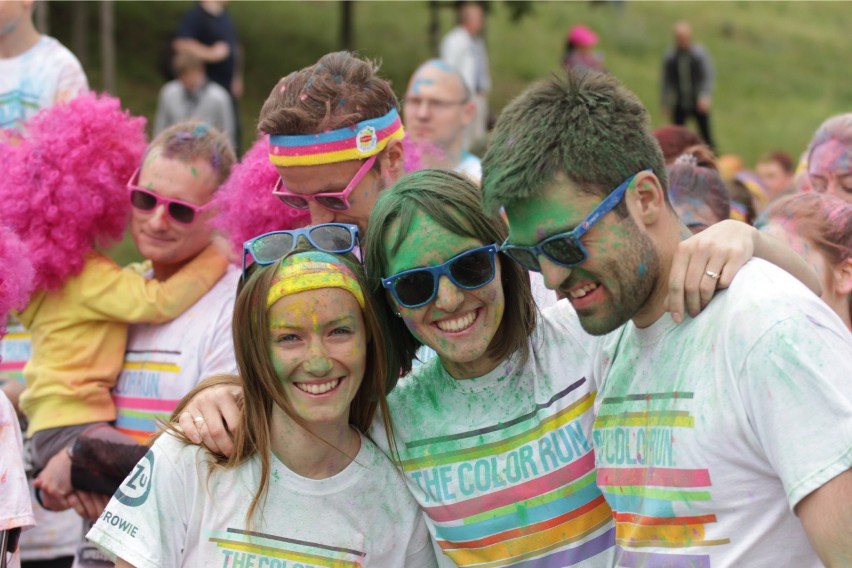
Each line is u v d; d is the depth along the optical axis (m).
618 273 2.85
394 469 3.41
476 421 3.37
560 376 3.35
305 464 3.28
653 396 2.95
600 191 2.81
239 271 4.66
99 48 17.55
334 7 22.50
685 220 4.97
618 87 2.93
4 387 5.12
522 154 2.83
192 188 4.44
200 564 3.23
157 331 4.52
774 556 2.72
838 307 4.16
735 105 23.94
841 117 5.29
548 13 26.42
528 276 3.37
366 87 3.89
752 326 2.68
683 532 2.85
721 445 2.74
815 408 2.55
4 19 5.96
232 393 3.41
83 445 4.29
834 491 2.49
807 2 33.84
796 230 4.18
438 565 3.46
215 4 12.76
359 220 3.94
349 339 3.19
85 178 4.48
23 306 4.03
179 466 3.26
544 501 3.28
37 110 6.09
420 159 4.68
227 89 12.86
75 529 5.23
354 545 3.28
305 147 3.79
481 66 14.02
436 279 3.13
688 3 30.95
